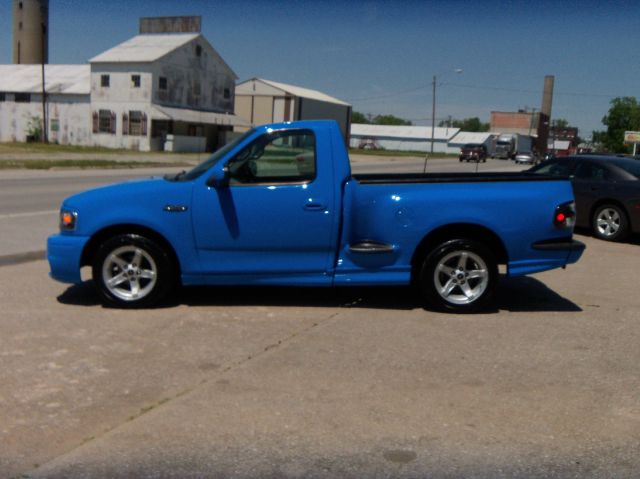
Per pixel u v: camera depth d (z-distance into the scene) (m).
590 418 4.12
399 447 3.70
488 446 3.73
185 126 54.62
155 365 4.89
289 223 6.25
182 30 54.88
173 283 6.42
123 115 50.25
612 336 5.84
